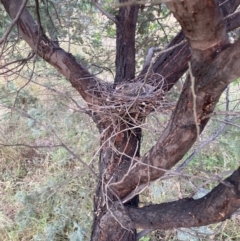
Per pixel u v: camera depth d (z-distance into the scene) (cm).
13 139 266
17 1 116
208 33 61
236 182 79
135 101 98
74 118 205
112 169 118
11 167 268
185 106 77
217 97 72
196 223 92
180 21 59
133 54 127
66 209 219
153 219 103
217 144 196
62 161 248
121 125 116
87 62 181
